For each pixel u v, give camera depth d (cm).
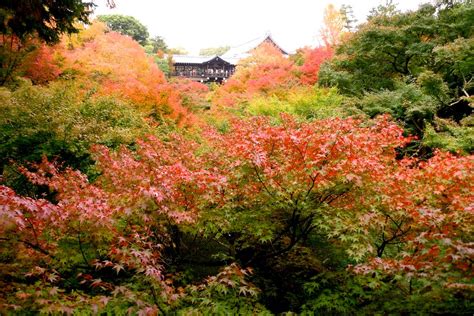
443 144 896
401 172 471
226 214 457
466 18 1196
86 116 868
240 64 2188
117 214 373
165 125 1130
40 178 491
